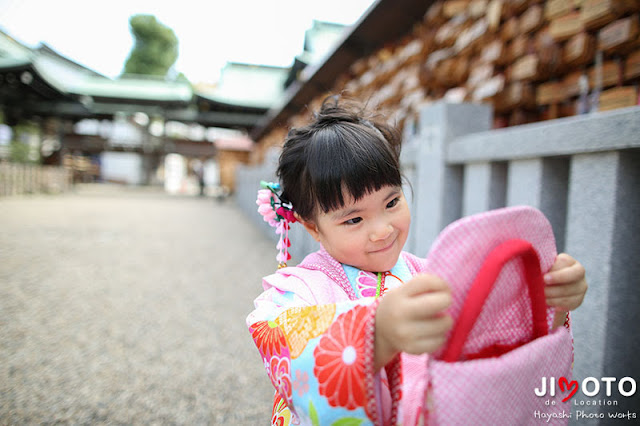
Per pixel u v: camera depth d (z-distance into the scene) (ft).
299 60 48.78
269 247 19.52
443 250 2.08
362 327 2.41
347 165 2.87
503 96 8.86
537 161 5.62
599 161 4.45
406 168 9.24
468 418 2.03
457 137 7.69
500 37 8.89
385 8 15.24
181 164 108.58
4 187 42.39
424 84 11.55
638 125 3.86
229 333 8.80
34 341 8.21
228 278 13.42
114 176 97.50
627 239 4.32
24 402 6.10
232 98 78.07
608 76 6.95
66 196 49.73
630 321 4.37
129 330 8.88
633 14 6.39
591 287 4.47
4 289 11.52
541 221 2.33
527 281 2.32
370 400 2.39
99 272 13.83
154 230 24.58
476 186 6.96
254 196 31.17
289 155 3.28
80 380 6.78
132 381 6.79
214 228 26.66
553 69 7.70
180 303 10.74
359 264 3.18
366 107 4.12
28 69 53.93
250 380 6.91
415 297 2.07
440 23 11.72
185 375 7.03
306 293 3.16
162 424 5.69
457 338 2.09
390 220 3.02
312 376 2.51
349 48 20.30
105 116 76.07
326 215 3.07
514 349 2.35
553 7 7.42
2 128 64.90
